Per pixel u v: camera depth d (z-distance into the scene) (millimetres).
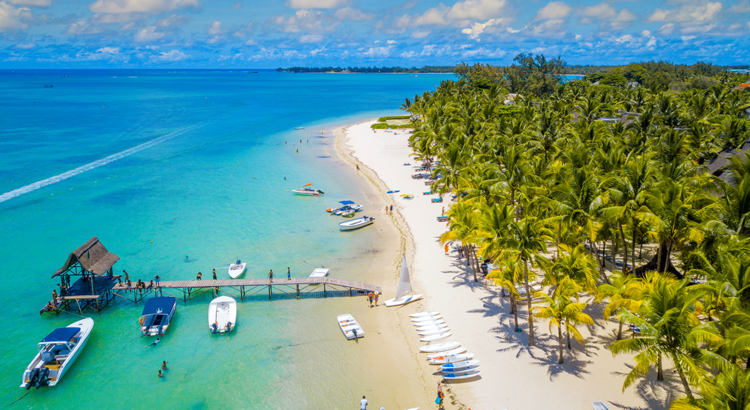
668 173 39000
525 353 33594
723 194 38344
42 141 120812
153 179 85938
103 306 41750
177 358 34562
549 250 51188
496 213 34844
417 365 33500
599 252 50156
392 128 150625
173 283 42969
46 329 37875
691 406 19969
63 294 41062
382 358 34469
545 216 45344
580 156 46156
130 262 50312
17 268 48719
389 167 97312
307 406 29734
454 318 38906
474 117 103062
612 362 32031
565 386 29938
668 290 24531
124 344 36188
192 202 72250
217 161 102062
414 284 45312
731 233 29641
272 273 47344
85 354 34781
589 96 131375
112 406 29562
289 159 105312
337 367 33594
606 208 35875
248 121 169875
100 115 178125
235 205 70938
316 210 69188
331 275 48000
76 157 103375
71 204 70188
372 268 49812
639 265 45844
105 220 63469
